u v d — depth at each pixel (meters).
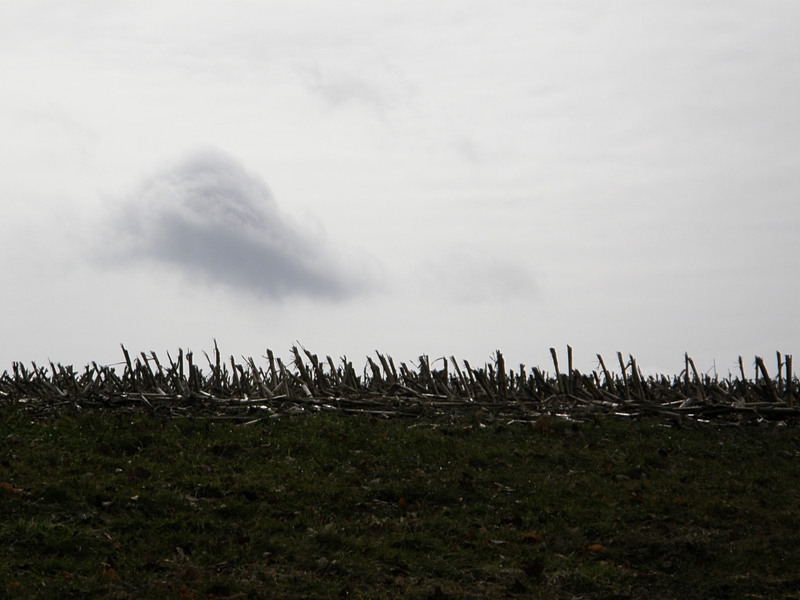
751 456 11.73
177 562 7.52
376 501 9.55
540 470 10.96
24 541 7.46
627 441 12.43
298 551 7.89
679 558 8.26
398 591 7.19
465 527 8.91
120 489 9.13
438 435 12.30
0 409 12.97
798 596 7.34
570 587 7.57
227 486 9.51
